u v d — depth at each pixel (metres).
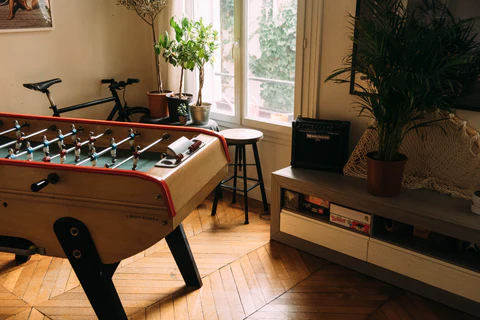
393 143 2.80
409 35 2.61
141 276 2.99
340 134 3.19
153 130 2.74
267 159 3.98
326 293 2.82
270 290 2.85
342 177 3.20
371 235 2.91
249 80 3.98
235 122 4.14
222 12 4.03
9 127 3.00
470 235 2.50
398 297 2.78
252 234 3.53
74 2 4.06
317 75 3.42
